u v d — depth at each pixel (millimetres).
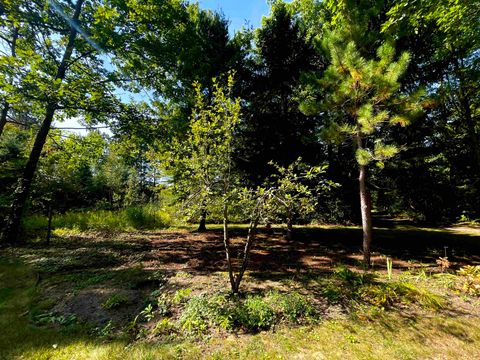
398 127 7664
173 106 10844
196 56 9945
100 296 4043
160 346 2814
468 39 6906
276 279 4801
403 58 4891
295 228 11312
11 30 8414
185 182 4316
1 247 7125
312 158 8984
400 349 2738
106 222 11703
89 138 10023
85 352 2707
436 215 12375
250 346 2809
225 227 4137
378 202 12156
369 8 6066
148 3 8930
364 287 4168
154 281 4750
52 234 9422
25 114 9086
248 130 9438
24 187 7805
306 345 2822
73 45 8703
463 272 4742
